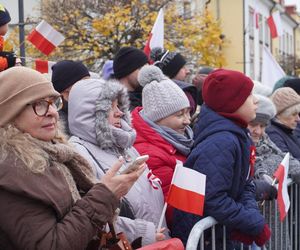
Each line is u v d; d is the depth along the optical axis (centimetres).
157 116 327
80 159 218
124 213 264
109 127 271
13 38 880
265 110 389
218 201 270
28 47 884
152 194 280
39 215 189
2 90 199
